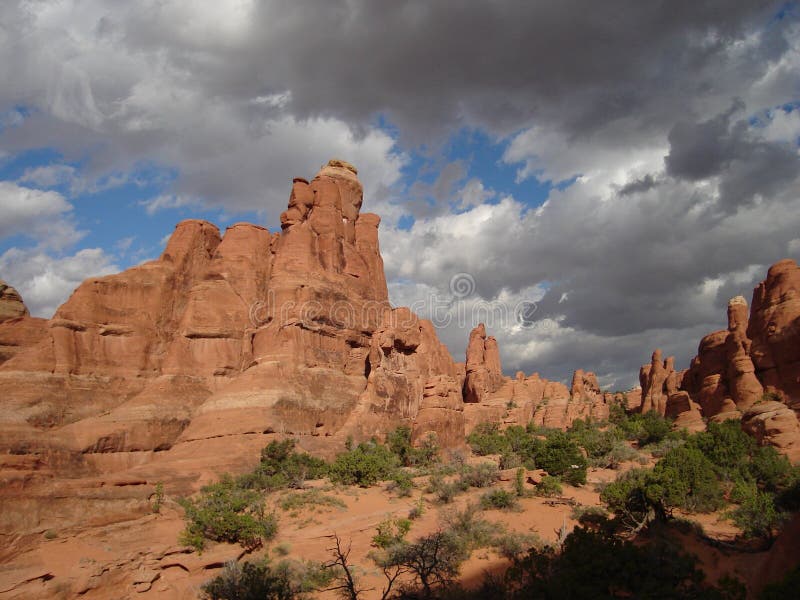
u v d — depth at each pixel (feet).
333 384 189.98
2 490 96.22
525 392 333.01
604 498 103.91
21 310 187.62
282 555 93.20
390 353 207.31
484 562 85.15
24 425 149.79
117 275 192.65
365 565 89.71
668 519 96.22
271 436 160.97
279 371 178.60
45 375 164.04
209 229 222.28
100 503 104.22
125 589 83.20
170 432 167.73
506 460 155.53
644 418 252.62
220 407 168.25
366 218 246.47
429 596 71.72
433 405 197.47
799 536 57.72
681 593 59.52
